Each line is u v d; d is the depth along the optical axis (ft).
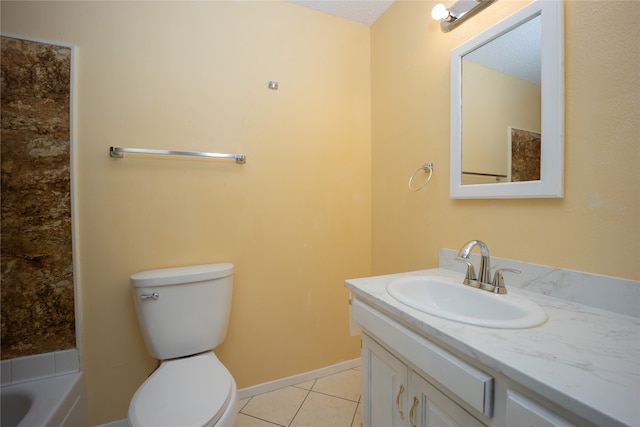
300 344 5.42
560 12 2.70
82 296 3.97
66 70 3.86
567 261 2.73
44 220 3.81
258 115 4.98
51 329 3.86
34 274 3.78
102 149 4.03
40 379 3.78
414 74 4.73
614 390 1.43
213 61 4.65
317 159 5.49
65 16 3.86
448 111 4.08
